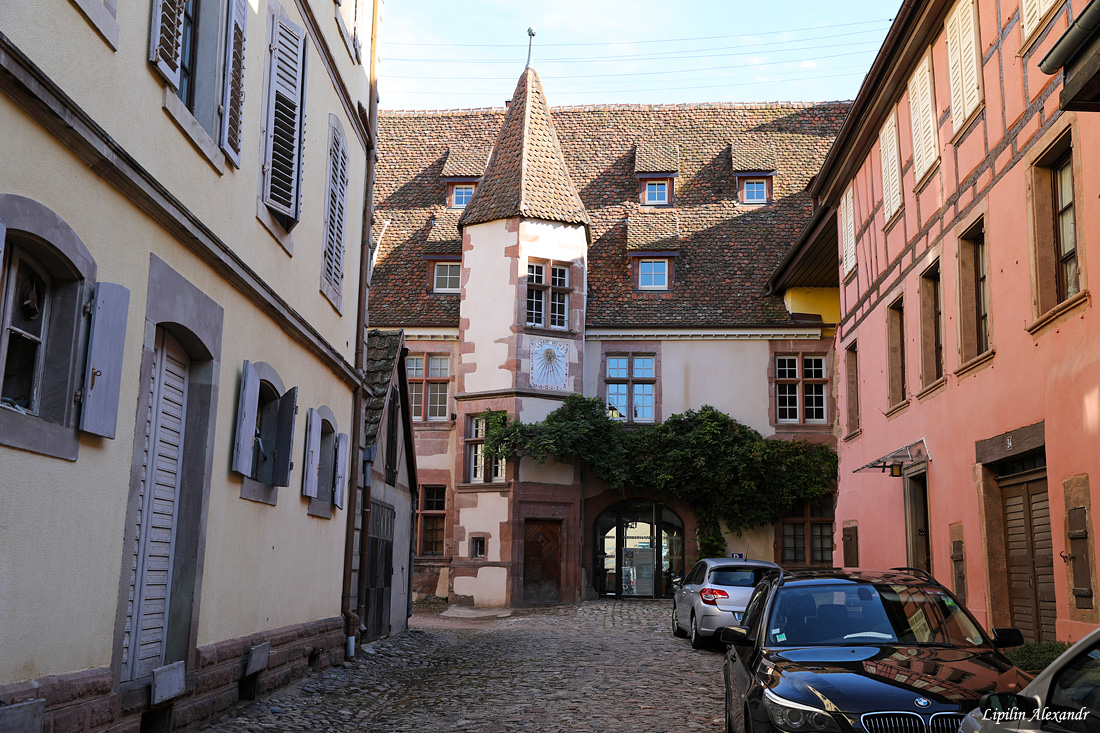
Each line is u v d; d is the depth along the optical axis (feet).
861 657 20.25
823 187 69.41
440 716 30.30
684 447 87.30
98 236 19.48
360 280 46.16
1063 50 23.32
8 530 16.31
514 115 93.97
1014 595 38.99
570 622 69.77
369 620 48.03
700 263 95.91
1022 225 36.63
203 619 25.96
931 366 48.47
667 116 108.47
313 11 36.09
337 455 41.16
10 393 17.75
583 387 90.22
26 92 16.35
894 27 48.47
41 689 17.15
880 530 55.93
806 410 89.86
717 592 49.83
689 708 31.24
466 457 87.97
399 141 109.70
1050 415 33.58
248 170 29.27
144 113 21.54
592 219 100.22
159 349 24.13
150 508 23.65
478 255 89.30
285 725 27.48
